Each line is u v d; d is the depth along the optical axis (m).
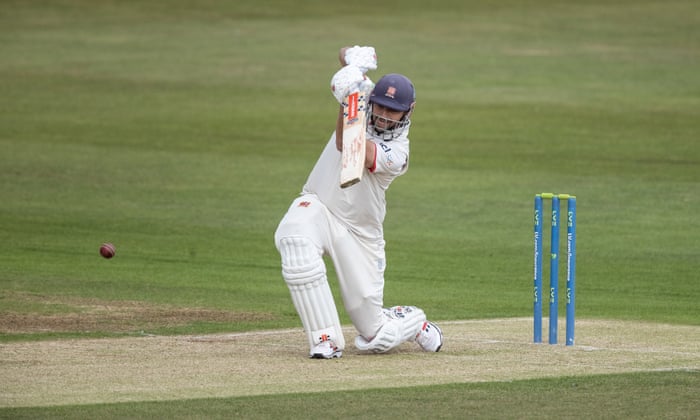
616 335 38.53
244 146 95.38
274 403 27.00
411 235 66.88
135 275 54.97
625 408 26.67
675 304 48.88
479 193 78.56
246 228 68.94
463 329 40.03
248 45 147.00
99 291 50.00
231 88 121.56
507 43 148.62
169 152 92.62
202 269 57.16
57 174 84.00
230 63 135.50
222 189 80.12
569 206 35.53
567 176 83.94
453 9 174.12
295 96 117.81
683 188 79.56
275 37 152.50
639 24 162.50
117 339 37.25
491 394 28.06
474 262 59.91
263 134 100.31
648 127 102.44
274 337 38.06
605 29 158.75
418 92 118.81
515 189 79.81
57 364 31.83
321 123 105.31
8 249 61.66
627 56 140.38
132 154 91.56
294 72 130.62
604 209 73.38
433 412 26.23
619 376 30.33
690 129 101.56
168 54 140.62
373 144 32.62
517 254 61.94
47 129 100.88
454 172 85.50
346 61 32.97
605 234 66.44
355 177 31.09
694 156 90.94
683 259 60.31
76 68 131.00
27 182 81.12
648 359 33.16
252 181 82.94
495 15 169.50
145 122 104.69
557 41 150.12
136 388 28.55
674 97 116.69
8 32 152.75
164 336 38.34
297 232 32.53
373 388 28.69
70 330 39.84
